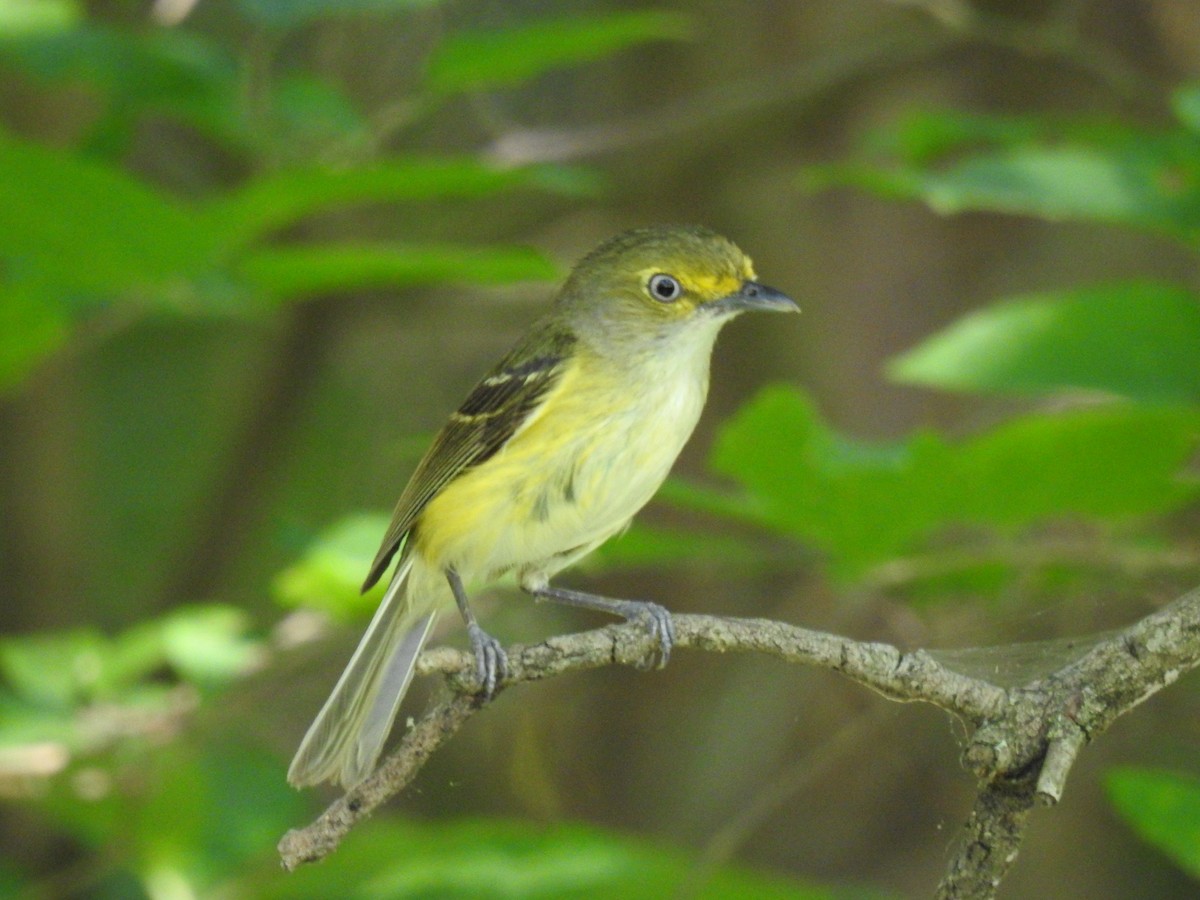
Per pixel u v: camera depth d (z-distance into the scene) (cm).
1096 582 1091
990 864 607
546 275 1012
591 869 1022
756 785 1349
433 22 1420
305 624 1162
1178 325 881
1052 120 1182
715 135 1380
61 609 1463
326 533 1134
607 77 1579
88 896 1284
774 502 922
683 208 1417
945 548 1114
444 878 1017
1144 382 859
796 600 1319
